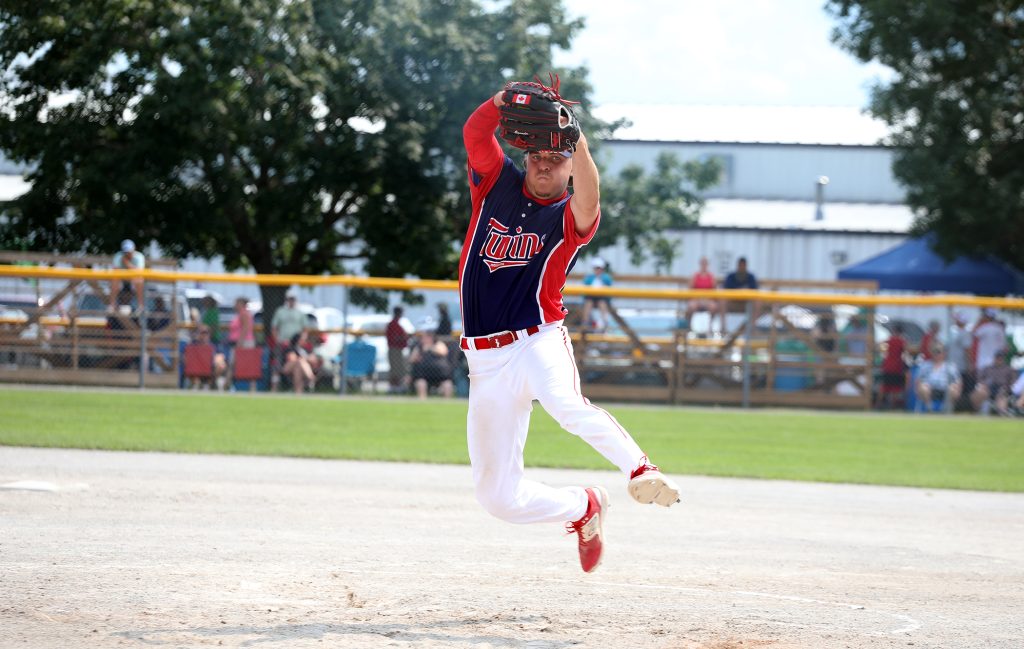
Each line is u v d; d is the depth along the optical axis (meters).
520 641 9.39
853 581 12.75
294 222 49.81
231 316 53.81
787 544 15.37
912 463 26.33
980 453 28.72
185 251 50.25
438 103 49.41
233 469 20.95
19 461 20.77
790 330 41.31
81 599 10.26
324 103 48.53
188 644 8.87
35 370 39.84
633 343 41.31
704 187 57.94
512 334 9.91
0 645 8.68
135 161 47.19
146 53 46.44
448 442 26.73
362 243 57.41
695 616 10.57
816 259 71.56
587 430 9.71
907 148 58.09
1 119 48.22
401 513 16.66
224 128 46.97
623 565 13.27
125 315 39.72
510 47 49.12
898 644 9.73
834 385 41.41
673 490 9.40
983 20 56.31
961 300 40.66
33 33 46.44
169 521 14.98
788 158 87.12
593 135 54.28
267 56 46.53
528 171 9.83
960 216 55.00
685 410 39.31
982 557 14.87
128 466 20.67
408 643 9.14
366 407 35.12
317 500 17.61
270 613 10.02
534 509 10.54
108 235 47.34
